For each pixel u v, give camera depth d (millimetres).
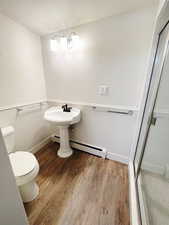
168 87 795
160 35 1054
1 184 470
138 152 1407
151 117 1062
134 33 1227
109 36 1349
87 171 1593
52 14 1267
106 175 1525
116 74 1437
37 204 1174
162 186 728
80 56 1584
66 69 1751
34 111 1906
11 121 1554
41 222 1028
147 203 915
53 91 2002
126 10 1191
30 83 1761
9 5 1119
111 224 1011
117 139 1697
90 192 1295
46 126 2219
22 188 1135
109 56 1412
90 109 1757
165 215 625
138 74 1325
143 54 1244
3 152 468
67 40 1536
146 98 1293
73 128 2004
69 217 1063
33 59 1752
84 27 1455
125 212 1100
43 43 1815
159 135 866
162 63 926
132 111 1475
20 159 1192
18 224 579
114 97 1537
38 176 1513
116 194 1272
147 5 1105
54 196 1252
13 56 1467
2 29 1304
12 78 1496
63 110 1777
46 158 1858
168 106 758
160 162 802
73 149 2074
